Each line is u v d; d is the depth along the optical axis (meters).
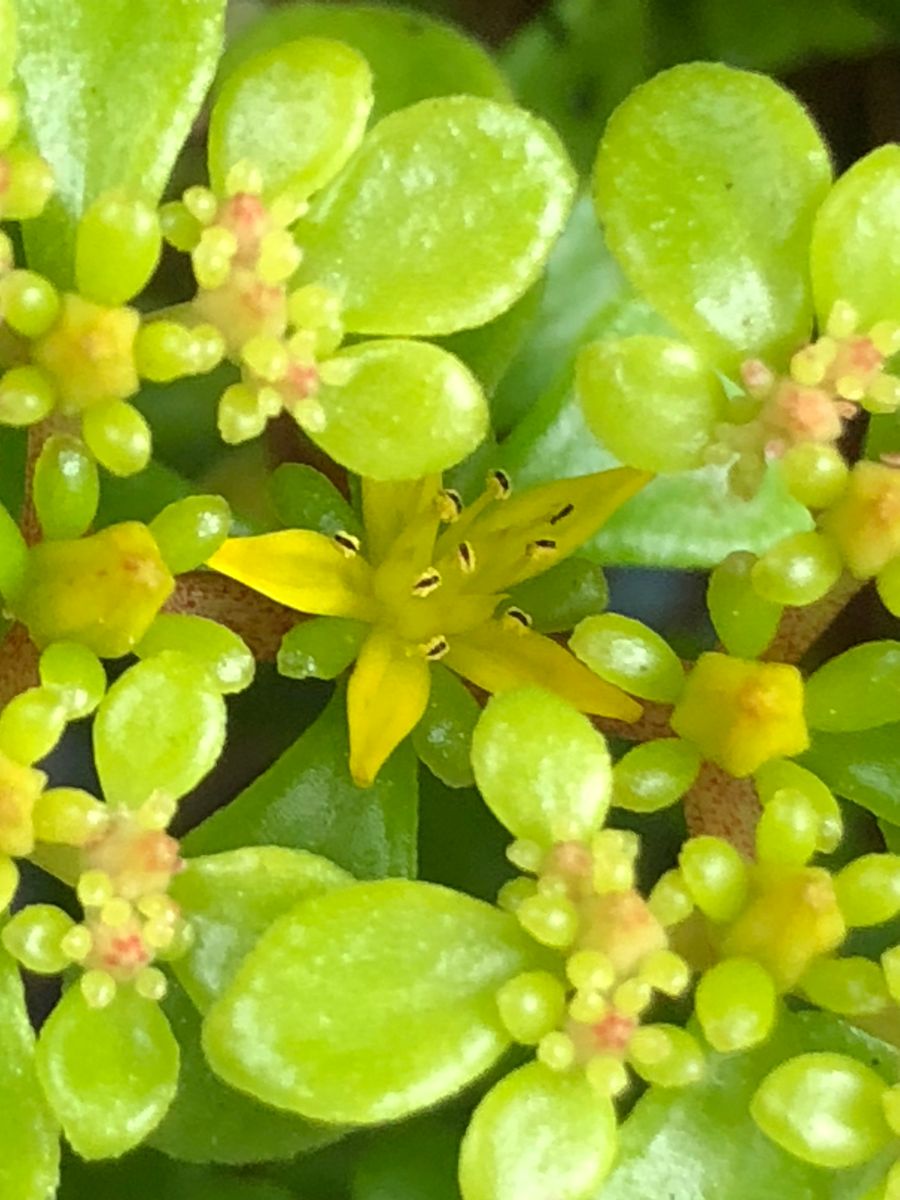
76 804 0.05
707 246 0.05
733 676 0.05
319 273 0.05
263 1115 0.05
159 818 0.05
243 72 0.05
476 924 0.05
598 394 0.05
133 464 0.05
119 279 0.05
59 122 0.05
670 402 0.05
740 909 0.05
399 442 0.05
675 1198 0.05
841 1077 0.05
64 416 0.05
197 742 0.05
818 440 0.05
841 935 0.05
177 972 0.05
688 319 0.05
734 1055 0.05
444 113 0.05
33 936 0.05
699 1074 0.05
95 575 0.05
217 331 0.05
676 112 0.05
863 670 0.05
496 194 0.05
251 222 0.05
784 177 0.05
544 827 0.05
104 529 0.05
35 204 0.05
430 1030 0.05
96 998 0.05
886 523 0.05
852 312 0.05
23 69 0.05
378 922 0.05
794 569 0.05
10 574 0.05
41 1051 0.05
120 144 0.05
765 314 0.05
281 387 0.05
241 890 0.05
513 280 0.05
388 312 0.05
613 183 0.05
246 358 0.05
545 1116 0.05
